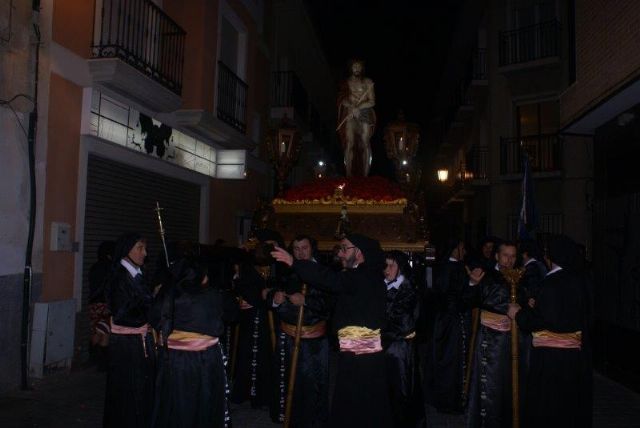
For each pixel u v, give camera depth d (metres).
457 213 30.25
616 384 8.84
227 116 13.74
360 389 4.43
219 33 13.27
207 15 12.56
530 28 17.88
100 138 9.27
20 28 7.63
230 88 14.22
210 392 4.79
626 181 9.33
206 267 4.99
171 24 11.58
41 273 8.02
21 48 7.64
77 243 8.82
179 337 4.76
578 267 5.02
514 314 5.14
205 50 12.48
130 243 5.23
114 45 9.29
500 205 18.88
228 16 14.41
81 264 8.91
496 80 19.22
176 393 4.68
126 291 5.15
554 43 17.30
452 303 7.01
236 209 15.81
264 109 18.44
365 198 8.98
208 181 13.83
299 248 5.92
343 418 4.42
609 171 10.04
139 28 10.43
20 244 7.62
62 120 8.53
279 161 10.48
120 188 10.21
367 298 4.53
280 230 9.09
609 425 6.70
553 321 4.82
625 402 7.76
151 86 10.10
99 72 9.11
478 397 5.72
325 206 9.04
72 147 8.76
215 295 4.89
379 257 4.68
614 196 9.83
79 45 8.95
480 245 8.17
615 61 8.59
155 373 5.29
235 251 6.85
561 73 17.41
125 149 10.05
